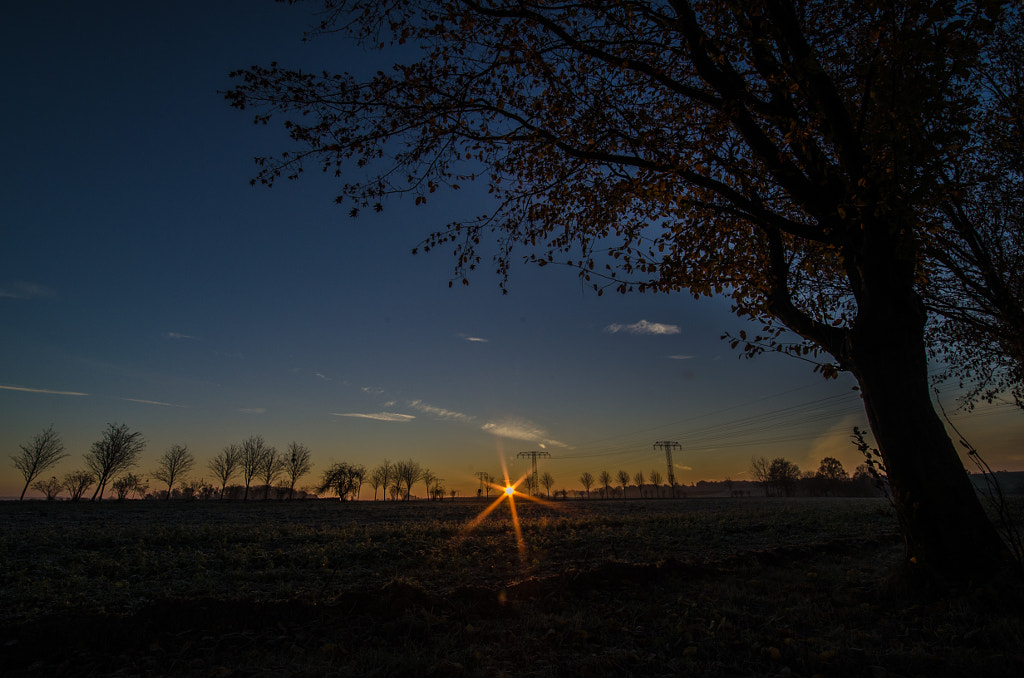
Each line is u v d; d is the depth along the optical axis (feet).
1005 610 19.77
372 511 134.00
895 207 22.03
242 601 22.50
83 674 17.15
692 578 29.40
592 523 75.82
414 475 393.70
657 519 82.53
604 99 30.27
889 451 24.88
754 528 63.26
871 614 21.71
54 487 249.96
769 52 25.77
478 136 30.71
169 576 32.78
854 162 24.29
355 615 22.18
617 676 16.52
